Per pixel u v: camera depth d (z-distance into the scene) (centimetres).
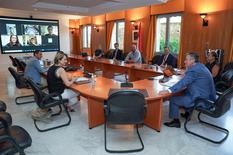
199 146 239
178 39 652
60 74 279
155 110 272
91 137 260
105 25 938
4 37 851
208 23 532
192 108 271
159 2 523
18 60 536
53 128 281
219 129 281
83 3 637
